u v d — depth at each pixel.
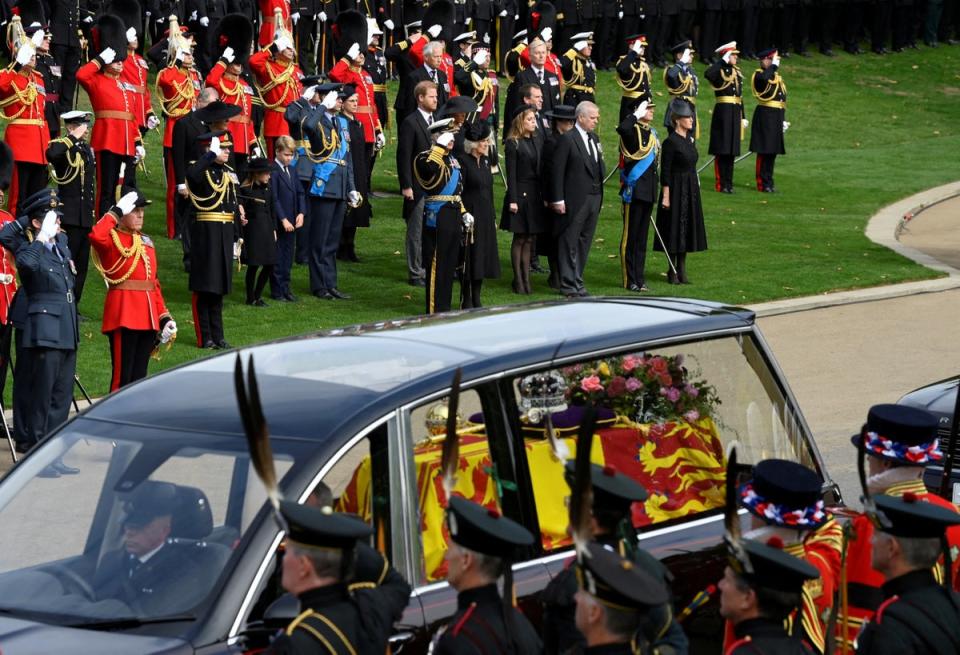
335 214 65.81
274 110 79.75
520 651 15.62
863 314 66.81
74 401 44.56
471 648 15.34
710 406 23.83
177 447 19.83
